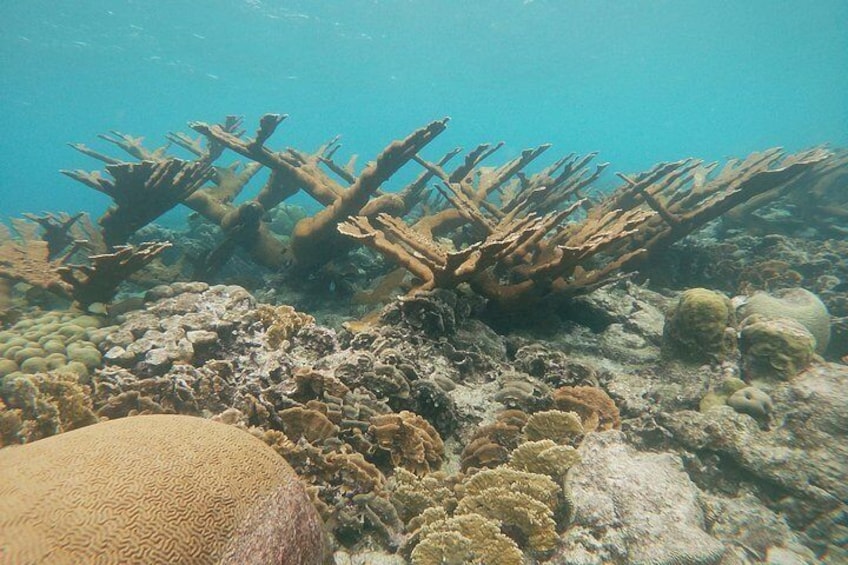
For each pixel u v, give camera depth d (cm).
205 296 582
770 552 291
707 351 505
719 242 1123
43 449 206
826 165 1294
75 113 7931
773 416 394
